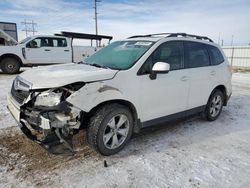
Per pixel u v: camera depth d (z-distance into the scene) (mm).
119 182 2625
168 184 2615
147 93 3414
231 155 3342
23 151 3248
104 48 4332
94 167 2908
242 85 10055
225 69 4957
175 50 3908
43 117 2697
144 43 3750
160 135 3973
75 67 3512
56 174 2740
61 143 2818
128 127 3316
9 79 9273
